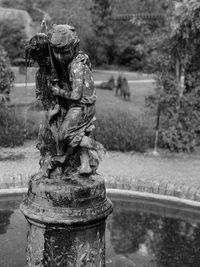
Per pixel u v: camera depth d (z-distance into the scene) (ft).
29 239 14.33
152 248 20.20
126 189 27.63
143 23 41.57
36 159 33.37
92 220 13.58
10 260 18.33
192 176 29.99
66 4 84.64
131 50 124.98
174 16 36.50
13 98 58.49
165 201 26.12
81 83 13.60
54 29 13.69
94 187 13.99
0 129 36.78
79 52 14.02
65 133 13.80
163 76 37.78
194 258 19.30
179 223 23.34
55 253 13.85
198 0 35.32
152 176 29.50
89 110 13.98
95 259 14.35
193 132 37.35
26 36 118.01
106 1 120.06
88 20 90.63
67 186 13.74
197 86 37.93
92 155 14.35
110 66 130.93
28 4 128.16
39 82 14.69
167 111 37.73
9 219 23.09
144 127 38.55
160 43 38.42
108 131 37.17
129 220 23.59
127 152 36.40
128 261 18.76
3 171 29.63
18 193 26.73
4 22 119.34
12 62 114.32
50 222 13.33
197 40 37.88
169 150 37.76
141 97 75.15
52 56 14.02
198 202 25.84
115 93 80.02
